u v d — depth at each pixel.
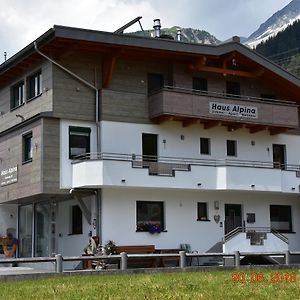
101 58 30.53
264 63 33.53
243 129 34.19
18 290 15.70
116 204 29.55
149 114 31.19
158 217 30.86
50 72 29.34
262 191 32.12
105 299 13.21
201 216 32.12
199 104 31.22
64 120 29.28
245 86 34.56
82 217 30.36
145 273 21.73
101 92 30.03
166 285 16.11
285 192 33.06
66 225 31.41
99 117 29.97
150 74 31.98
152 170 29.66
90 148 29.73
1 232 34.66
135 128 30.72
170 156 31.59
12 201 32.44
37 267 31.95
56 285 16.88
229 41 32.78
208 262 31.08
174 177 30.05
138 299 13.09
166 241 30.66
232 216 33.12
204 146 32.97
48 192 28.44
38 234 32.75
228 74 33.47
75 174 28.81
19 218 34.75
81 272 21.23
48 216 32.28
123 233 29.52
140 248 29.20
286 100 35.97
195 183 30.58
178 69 32.31
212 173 31.20
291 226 35.16
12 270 27.94
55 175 28.73
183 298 13.18
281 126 33.75
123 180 28.64
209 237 31.97
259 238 31.23
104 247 28.12
